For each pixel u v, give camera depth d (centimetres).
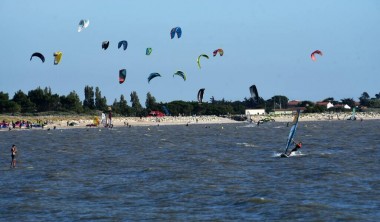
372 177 4581
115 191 4156
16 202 3794
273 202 3603
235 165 5662
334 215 3250
